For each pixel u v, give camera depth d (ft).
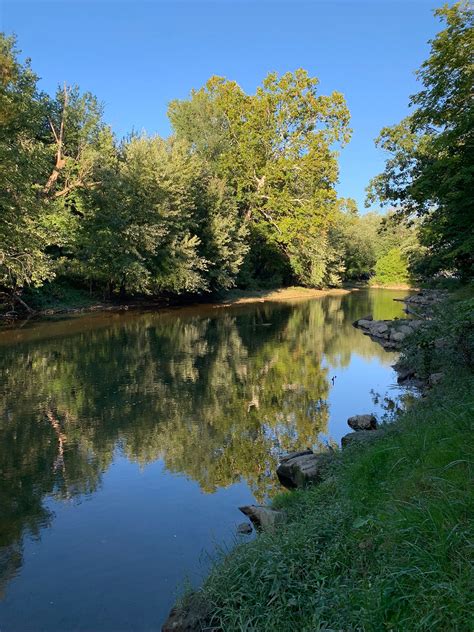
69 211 92.48
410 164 64.69
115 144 106.11
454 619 8.22
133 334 65.72
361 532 12.61
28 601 13.42
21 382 39.19
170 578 14.40
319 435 27.86
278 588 11.39
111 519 18.13
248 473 22.54
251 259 155.53
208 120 143.23
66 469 22.88
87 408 32.65
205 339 63.72
